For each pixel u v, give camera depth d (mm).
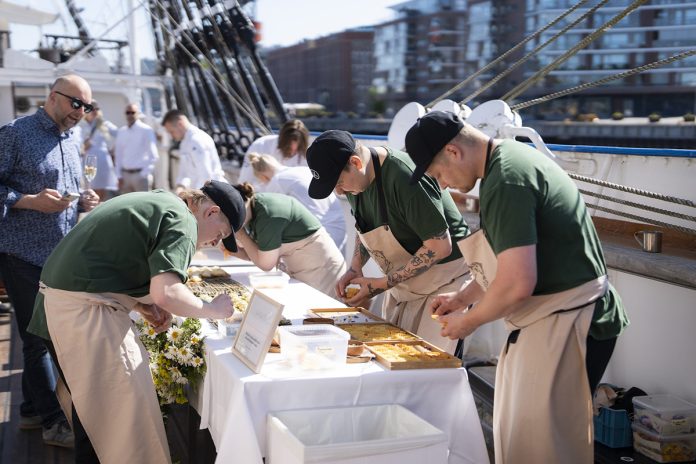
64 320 2732
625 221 3988
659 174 3809
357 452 2158
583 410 2461
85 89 3895
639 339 3725
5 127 3791
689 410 3279
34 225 3816
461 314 2582
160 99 12609
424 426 2352
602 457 3314
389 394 2533
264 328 2559
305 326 2738
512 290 2291
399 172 3104
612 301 2520
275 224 3910
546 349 2447
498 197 2322
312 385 2445
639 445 3342
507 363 2605
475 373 4316
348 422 2473
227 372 2572
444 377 2592
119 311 2783
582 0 4230
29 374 3867
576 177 3734
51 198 3713
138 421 2768
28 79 10734
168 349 3076
